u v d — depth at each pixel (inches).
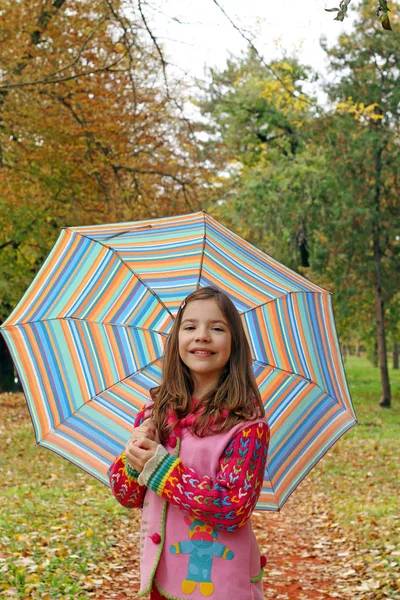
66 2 622.8
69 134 634.2
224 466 95.3
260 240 1041.5
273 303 118.0
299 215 1014.4
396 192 1024.9
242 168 1195.9
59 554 261.1
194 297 104.7
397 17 930.7
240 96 1061.8
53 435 112.6
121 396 116.7
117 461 102.8
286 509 463.2
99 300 119.4
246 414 98.1
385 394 1096.2
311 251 1071.6
